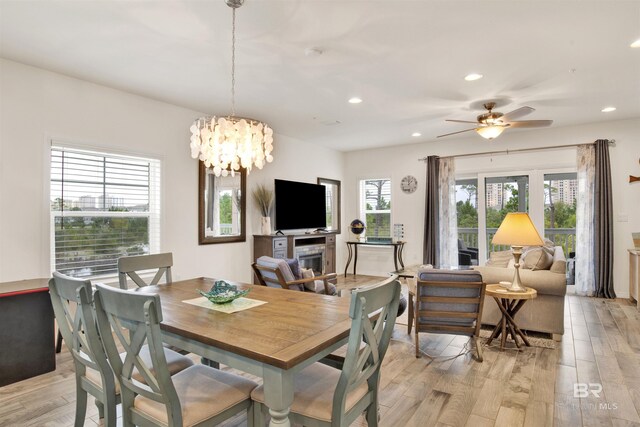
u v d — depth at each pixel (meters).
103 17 2.47
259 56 3.09
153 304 1.30
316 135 6.16
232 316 1.83
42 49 2.96
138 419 1.54
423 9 2.40
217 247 5.00
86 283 1.58
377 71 3.43
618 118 5.16
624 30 2.68
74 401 2.41
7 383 2.64
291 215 6.07
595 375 2.74
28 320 2.74
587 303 4.89
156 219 4.32
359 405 1.62
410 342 3.48
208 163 2.80
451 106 4.53
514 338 3.32
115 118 3.87
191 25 2.59
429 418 2.18
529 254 3.77
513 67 3.35
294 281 3.31
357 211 7.63
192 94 4.05
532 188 5.90
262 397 1.59
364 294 1.39
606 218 5.20
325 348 1.47
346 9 2.40
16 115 3.20
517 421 2.14
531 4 2.35
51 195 3.47
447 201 6.44
